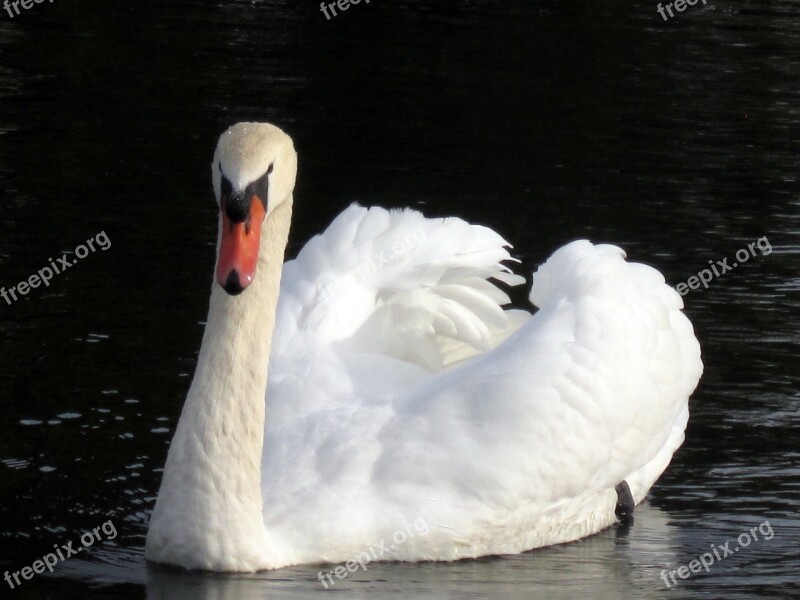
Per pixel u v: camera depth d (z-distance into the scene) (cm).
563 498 973
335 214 1572
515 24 2477
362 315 1048
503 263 1430
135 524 942
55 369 1162
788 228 1579
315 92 2044
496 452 943
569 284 1027
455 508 930
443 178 1695
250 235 828
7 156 1709
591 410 973
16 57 2144
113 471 1007
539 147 1834
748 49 2370
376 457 938
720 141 1886
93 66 2125
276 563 890
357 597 857
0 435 1045
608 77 2175
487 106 2005
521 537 963
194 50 2238
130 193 1606
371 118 1927
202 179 1667
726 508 1034
